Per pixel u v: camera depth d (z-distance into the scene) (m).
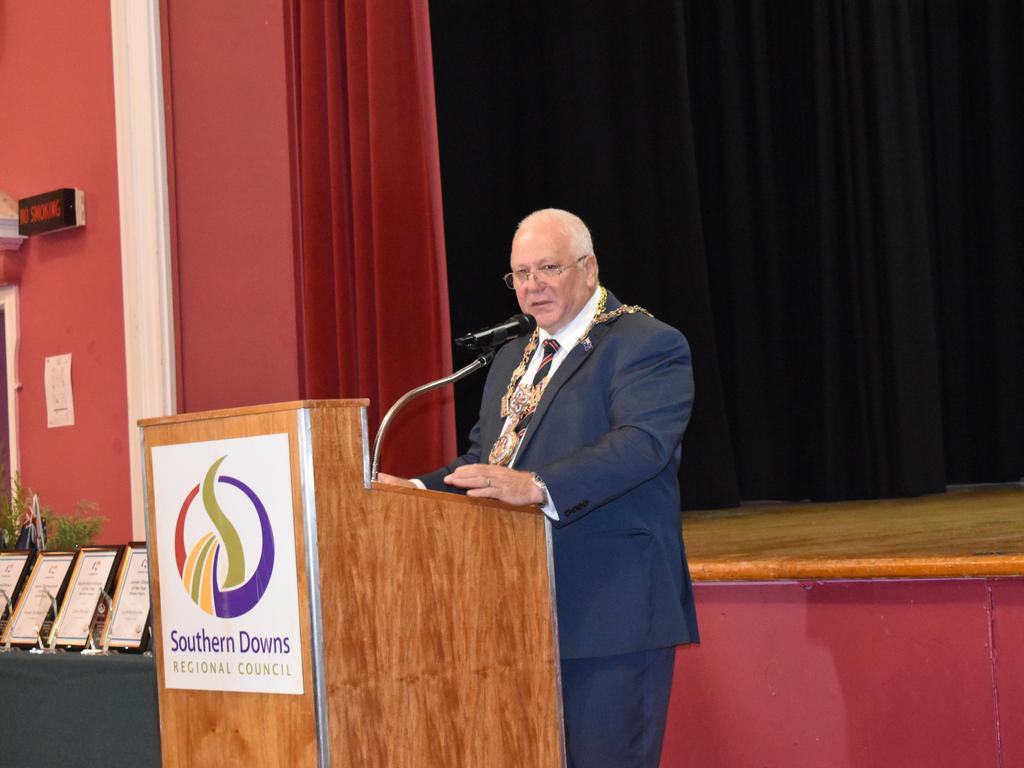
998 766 2.69
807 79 6.20
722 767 3.02
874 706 2.84
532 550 2.03
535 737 1.99
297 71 4.67
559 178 5.80
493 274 5.64
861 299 6.05
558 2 5.82
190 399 4.72
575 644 2.11
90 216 4.89
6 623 2.87
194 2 4.77
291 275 4.63
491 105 5.72
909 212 5.99
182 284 4.74
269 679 1.71
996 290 6.14
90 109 4.90
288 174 4.65
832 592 2.90
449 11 5.56
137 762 2.43
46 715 2.58
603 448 2.01
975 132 6.26
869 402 6.04
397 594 1.77
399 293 4.48
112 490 4.79
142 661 2.44
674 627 2.12
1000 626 2.70
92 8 4.90
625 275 5.84
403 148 4.51
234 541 1.77
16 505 3.40
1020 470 6.16
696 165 6.04
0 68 5.23
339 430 1.73
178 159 4.77
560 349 2.30
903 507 5.20
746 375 6.11
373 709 1.72
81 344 4.91
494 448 2.29
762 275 6.23
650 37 5.80
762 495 6.12
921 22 6.25
